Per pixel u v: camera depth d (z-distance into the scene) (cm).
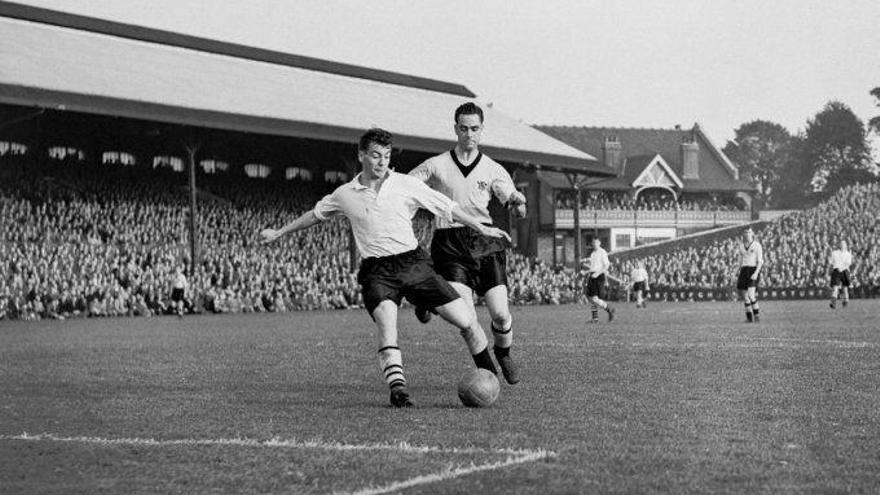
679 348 1720
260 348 1931
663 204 9619
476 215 1126
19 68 4872
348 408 965
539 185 9156
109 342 2203
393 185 1006
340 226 6291
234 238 5778
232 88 5966
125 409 986
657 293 6812
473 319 1034
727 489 582
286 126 5559
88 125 5891
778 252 6831
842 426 812
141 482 632
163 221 5588
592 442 743
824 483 597
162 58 6066
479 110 1117
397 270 1002
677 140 10606
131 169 6128
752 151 16138
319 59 7375
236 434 811
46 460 709
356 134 5909
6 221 4925
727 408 926
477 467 650
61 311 4162
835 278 3969
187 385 1223
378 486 600
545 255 9194
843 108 13800
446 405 982
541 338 2089
